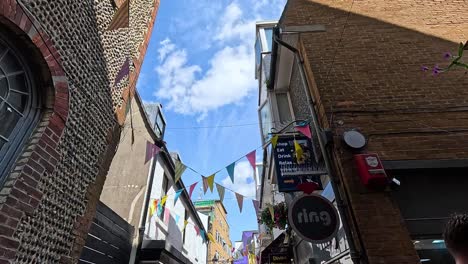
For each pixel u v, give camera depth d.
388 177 4.33
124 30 6.01
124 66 4.45
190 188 6.20
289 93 8.04
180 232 12.63
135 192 8.76
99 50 4.95
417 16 6.52
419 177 4.43
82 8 4.44
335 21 6.53
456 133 4.75
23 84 3.50
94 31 4.80
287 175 5.31
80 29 4.37
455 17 6.47
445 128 4.82
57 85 3.71
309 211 4.50
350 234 4.12
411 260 3.67
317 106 5.43
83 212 4.39
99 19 4.99
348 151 4.61
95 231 5.93
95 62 4.79
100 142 4.94
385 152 4.57
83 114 4.38
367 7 6.74
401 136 4.75
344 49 6.00
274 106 7.91
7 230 2.87
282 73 7.62
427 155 4.53
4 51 3.29
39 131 3.45
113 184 8.90
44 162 3.43
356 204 4.09
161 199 9.40
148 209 8.65
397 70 5.64
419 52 5.91
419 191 4.32
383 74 5.59
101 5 5.08
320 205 4.55
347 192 4.30
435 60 5.75
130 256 7.70
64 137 3.86
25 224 3.15
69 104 3.93
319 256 6.21
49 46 3.61
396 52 5.93
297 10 6.74
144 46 6.99
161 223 9.91
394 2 6.80
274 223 8.35
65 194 3.91
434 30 6.26
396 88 5.37
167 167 10.89
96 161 4.79
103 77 5.06
